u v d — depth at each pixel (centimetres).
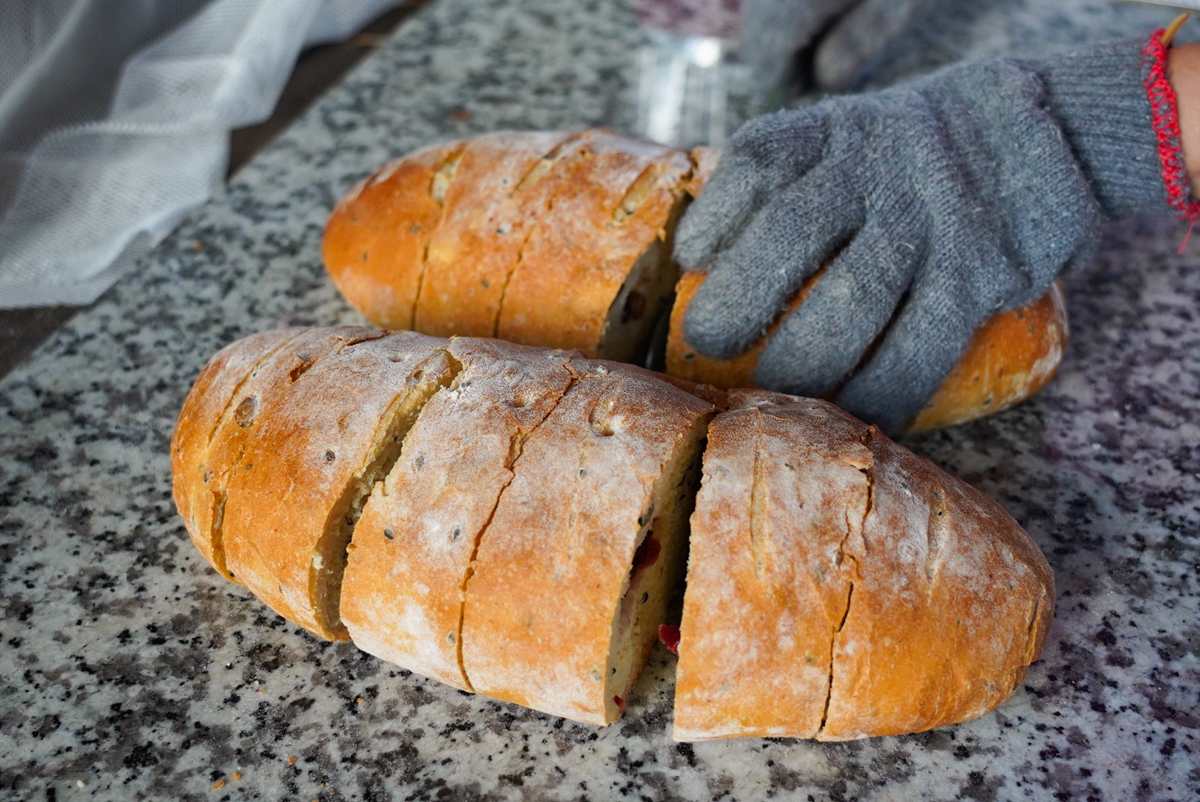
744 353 50
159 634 47
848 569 41
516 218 51
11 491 51
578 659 41
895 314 49
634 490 41
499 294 51
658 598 44
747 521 41
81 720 45
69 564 49
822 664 40
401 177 54
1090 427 53
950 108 49
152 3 70
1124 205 50
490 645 41
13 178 65
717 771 43
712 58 73
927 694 41
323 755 44
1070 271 50
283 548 43
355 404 44
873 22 67
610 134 55
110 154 67
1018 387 51
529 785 43
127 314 58
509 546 41
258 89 70
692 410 43
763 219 48
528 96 70
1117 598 47
